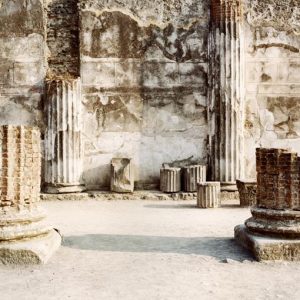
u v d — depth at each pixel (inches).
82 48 562.9
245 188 467.5
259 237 272.4
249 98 574.2
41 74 561.0
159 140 569.3
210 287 211.8
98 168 564.7
